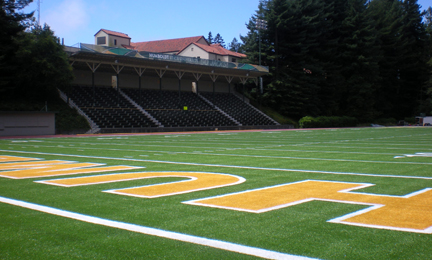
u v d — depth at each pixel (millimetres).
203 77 51594
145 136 28859
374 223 4371
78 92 39719
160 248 3605
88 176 8156
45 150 15438
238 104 53969
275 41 56062
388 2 74438
